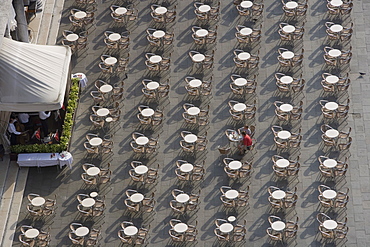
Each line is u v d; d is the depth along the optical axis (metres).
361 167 50.75
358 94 55.31
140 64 58.47
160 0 63.56
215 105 55.09
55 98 50.22
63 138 51.44
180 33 60.69
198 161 51.69
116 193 50.12
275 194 48.12
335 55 56.22
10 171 51.12
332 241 46.81
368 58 57.81
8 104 49.84
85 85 56.53
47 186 50.75
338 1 60.28
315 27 60.41
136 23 61.78
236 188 49.94
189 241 47.16
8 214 48.91
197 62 56.69
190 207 48.25
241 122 53.84
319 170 50.62
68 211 49.22
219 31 60.56
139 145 51.84
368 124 53.34
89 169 50.03
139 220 48.50
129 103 55.72
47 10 63.00
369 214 48.06
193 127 53.78
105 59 57.28
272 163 51.22
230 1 63.00
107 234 47.91
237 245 46.84
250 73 57.19
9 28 51.84
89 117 54.94
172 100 55.69
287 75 56.81
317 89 55.78
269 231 46.97
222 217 48.41
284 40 59.22
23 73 50.34
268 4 62.56
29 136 52.69
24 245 46.62
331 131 51.41
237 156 51.84
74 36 58.88
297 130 53.22
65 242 47.56
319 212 48.34
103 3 63.75
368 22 60.66
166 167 51.44
